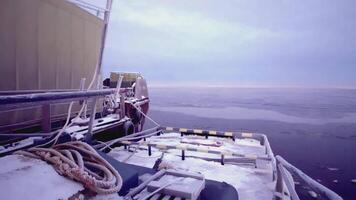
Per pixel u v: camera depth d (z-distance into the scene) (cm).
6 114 486
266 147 679
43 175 196
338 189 3384
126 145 739
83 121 544
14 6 502
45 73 599
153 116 9562
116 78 1245
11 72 503
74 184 203
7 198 160
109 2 561
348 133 7419
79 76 739
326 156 5053
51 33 612
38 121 566
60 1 637
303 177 245
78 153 243
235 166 602
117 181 237
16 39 511
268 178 526
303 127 8206
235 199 336
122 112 814
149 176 345
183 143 822
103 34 551
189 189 271
